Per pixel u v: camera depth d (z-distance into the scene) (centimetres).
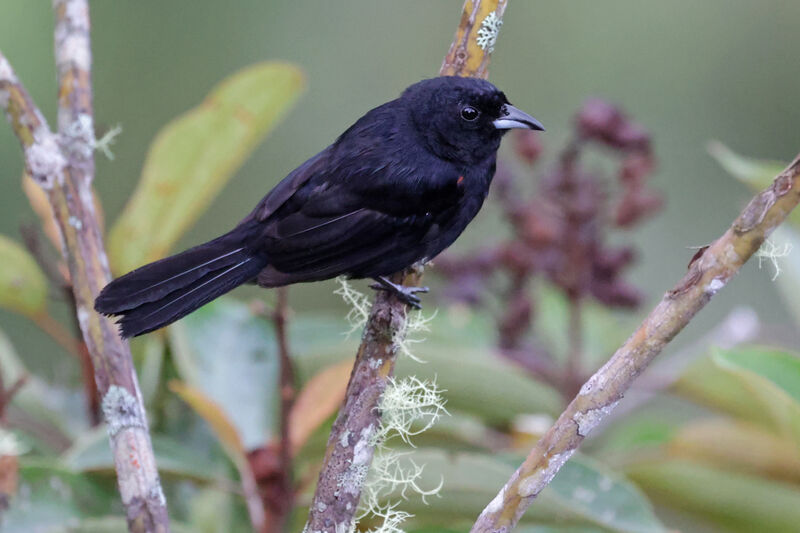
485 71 750
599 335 995
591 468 689
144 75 1742
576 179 877
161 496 538
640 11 1747
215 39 1764
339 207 777
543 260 884
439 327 911
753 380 670
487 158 845
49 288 795
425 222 800
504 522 483
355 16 1772
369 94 1756
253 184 1703
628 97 1731
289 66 769
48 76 1666
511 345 904
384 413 568
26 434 823
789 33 1706
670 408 1018
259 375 808
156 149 778
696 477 816
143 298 720
